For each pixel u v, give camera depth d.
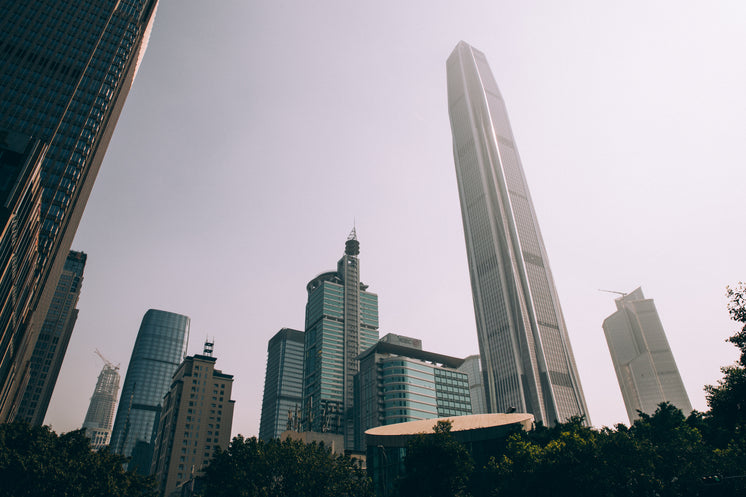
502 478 53.00
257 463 65.00
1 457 46.44
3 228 52.53
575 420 65.12
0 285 59.22
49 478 48.19
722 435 61.28
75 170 115.19
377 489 73.94
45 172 110.19
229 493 62.72
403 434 75.38
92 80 128.75
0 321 65.94
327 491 63.78
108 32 140.38
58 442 55.59
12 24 123.31
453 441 48.25
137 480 59.78
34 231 72.00
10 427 52.25
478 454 68.62
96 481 53.41
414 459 47.94
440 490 45.28
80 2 139.00
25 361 107.31
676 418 67.56
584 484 44.59
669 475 48.53
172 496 173.62
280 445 70.25
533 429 70.94
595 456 46.25
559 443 49.44
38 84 118.88
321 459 68.62
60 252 110.75
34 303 97.62
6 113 111.12
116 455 60.09
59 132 116.88
